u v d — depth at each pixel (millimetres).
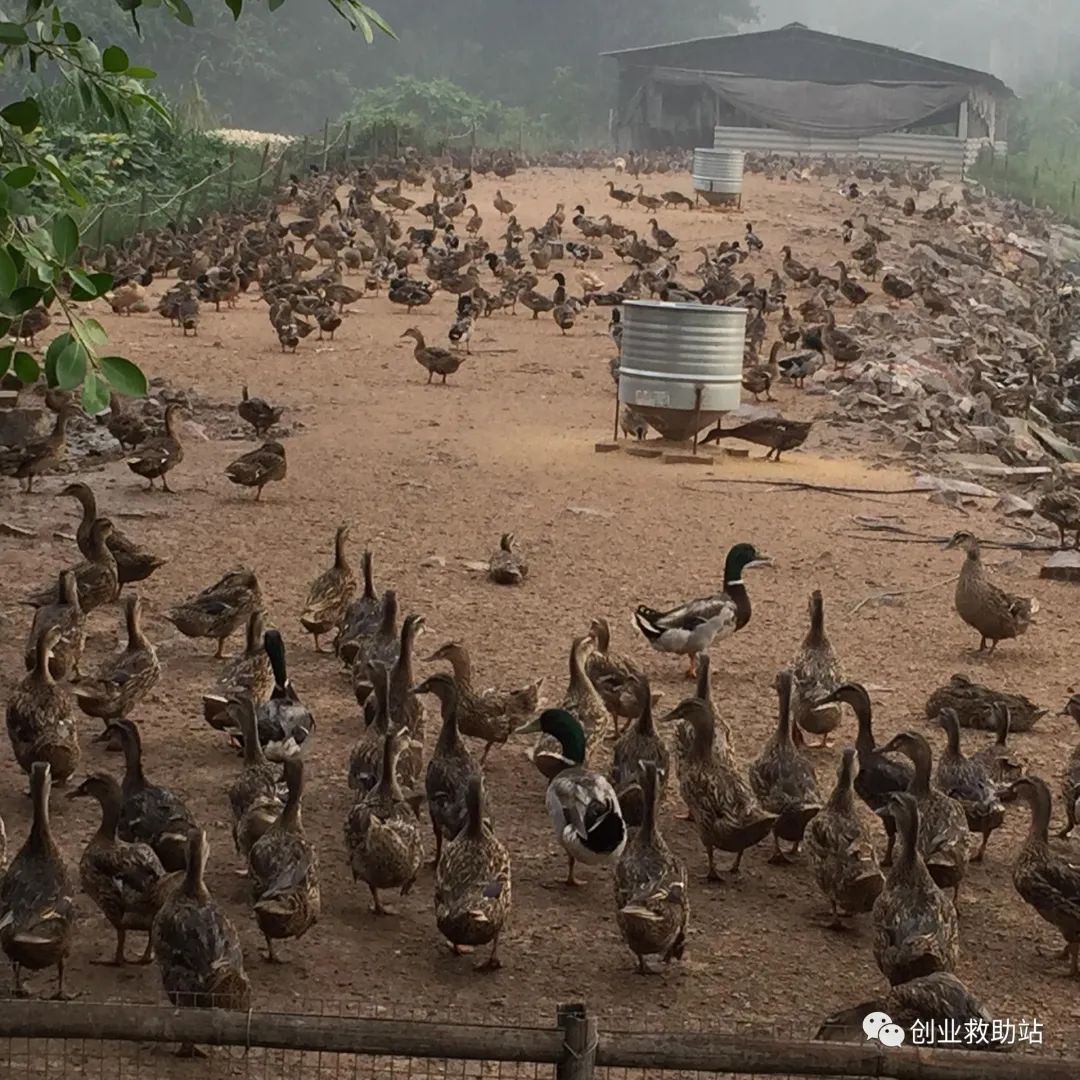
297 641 17109
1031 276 62719
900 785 12461
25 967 9844
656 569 20312
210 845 12109
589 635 15602
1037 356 42938
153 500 22625
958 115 95250
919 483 25125
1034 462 28891
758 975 10617
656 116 98812
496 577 19406
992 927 11539
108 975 10141
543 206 63688
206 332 37500
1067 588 20359
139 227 50469
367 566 16516
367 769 12414
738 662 17047
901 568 20828
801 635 18047
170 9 10742
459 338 35969
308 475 24578
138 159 59750
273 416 26547
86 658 16047
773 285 45938
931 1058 7590
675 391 26359
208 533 21047
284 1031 7535
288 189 62531
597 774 11867
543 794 13492
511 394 32031
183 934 9062
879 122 93562
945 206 72312
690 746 12617
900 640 18062
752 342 34781
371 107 104500
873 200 69875
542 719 12391
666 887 10328
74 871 11547
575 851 11320
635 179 75250
